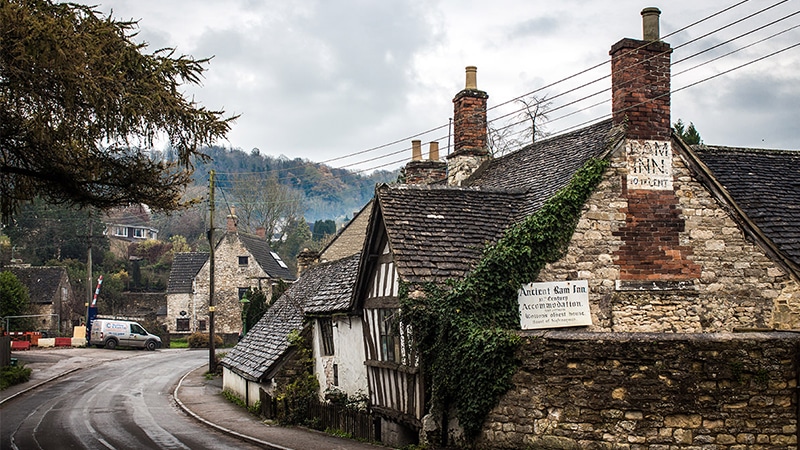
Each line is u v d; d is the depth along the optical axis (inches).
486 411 486.3
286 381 818.8
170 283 2455.7
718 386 426.9
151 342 2003.0
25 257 2662.4
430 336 539.8
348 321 721.0
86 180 608.7
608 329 566.3
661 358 432.8
